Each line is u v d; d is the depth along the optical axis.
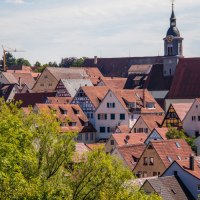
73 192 56.03
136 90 192.38
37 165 54.81
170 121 165.25
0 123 47.22
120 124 184.88
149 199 65.94
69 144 58.09
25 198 45.69
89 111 188.00
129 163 123.19
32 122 57.72
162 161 117.81
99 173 57.12
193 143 144.00
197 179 102.38
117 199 58.06
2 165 43.75
